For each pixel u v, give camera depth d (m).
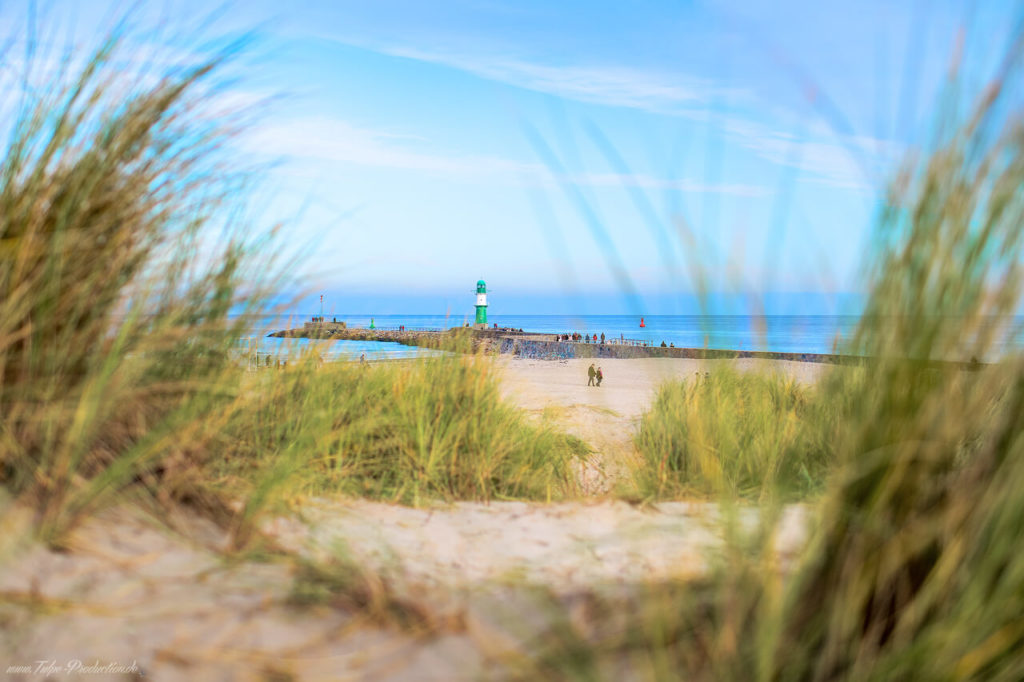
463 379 3.68
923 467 1.10
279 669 1.14
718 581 1.31
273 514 1.92
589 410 5.34
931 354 1.10
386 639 1.29
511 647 1.27
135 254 2.02
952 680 1.02
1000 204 1.06
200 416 2.01
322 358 3.21
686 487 2.64
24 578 1.29
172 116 2.11
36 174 1.92
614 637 1.28
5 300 1.77
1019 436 1.06
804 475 1.55
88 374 1.79
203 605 1.32
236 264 2.23
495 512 2.44
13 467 1.63
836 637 1.10
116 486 1.66
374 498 2.53
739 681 1.11
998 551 1.04
